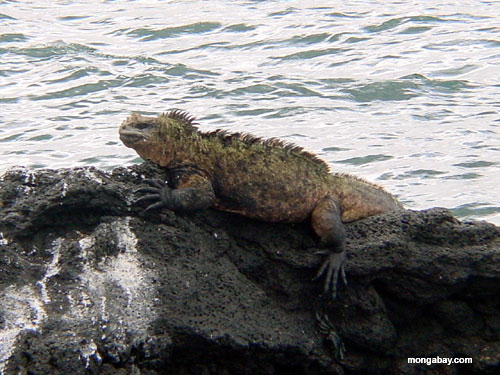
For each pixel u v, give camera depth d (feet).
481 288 48.83
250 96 132.26
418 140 112.57
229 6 203.41
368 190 51.93
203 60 155.22
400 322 49.42
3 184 47.03
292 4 202.90
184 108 125.80
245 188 49.03
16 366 38.55
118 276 44.11
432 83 139.74
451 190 95.35
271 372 45.70
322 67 150.20
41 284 43.11
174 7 204.13
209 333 43.50
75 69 144.36
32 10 201.36
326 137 113.70
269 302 47.01
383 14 187.83
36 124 117.39
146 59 153.17
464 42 163.63
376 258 48.06
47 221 45.57
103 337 40.91
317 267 48.11
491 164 103.04
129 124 48.70
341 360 47.57
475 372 48.75
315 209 49.44
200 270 45.93
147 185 47.62
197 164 48.85
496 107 127.24
